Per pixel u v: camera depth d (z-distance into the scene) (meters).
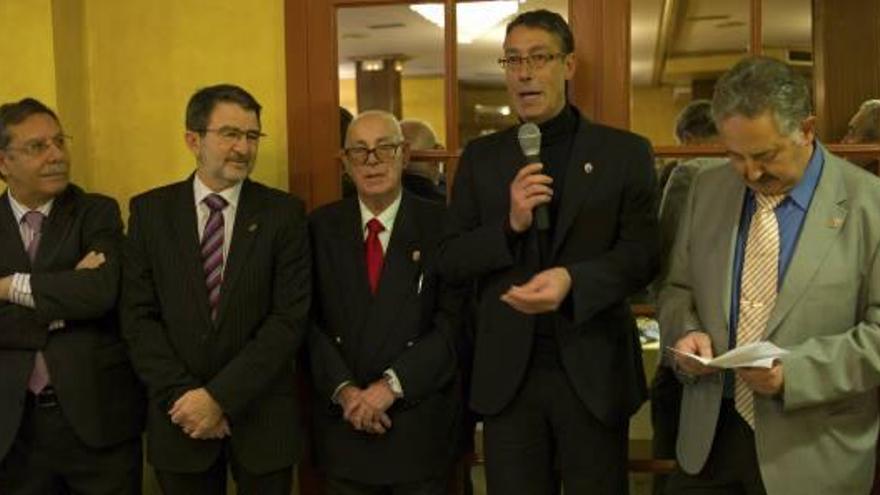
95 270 2.35
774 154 1.70
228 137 2.34
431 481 2.41
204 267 2.37
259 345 2.31
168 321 2.35
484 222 2.13
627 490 2.15
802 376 1.71
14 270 2.38
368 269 2.47
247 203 2.41
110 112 2.86
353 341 2.44
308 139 2.78
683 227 2.03
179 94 2.82
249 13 2.77
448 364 2.39
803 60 2.51
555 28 2.06
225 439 2.38
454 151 2.66
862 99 2.48
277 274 2.39
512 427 2.12
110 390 2.43
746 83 1.68
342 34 2.74
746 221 1.89
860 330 1.74
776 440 1.80
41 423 2.38
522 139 2.03
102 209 2.48
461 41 2.65
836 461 1.79
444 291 2.43
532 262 2.08
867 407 1.84
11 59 2.69
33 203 2.43
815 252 1.77
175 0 2.80
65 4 2.73
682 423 1.99
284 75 2.78
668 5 2.59
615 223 2.06
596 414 2.03
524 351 2.08
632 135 2.11
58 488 2.48
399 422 2.38
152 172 2.85
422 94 2.69
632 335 2.16
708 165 2.08
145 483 2.85
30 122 2.33
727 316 1.85
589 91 2.60
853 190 1.79
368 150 2.42
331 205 2.56
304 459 2.76
